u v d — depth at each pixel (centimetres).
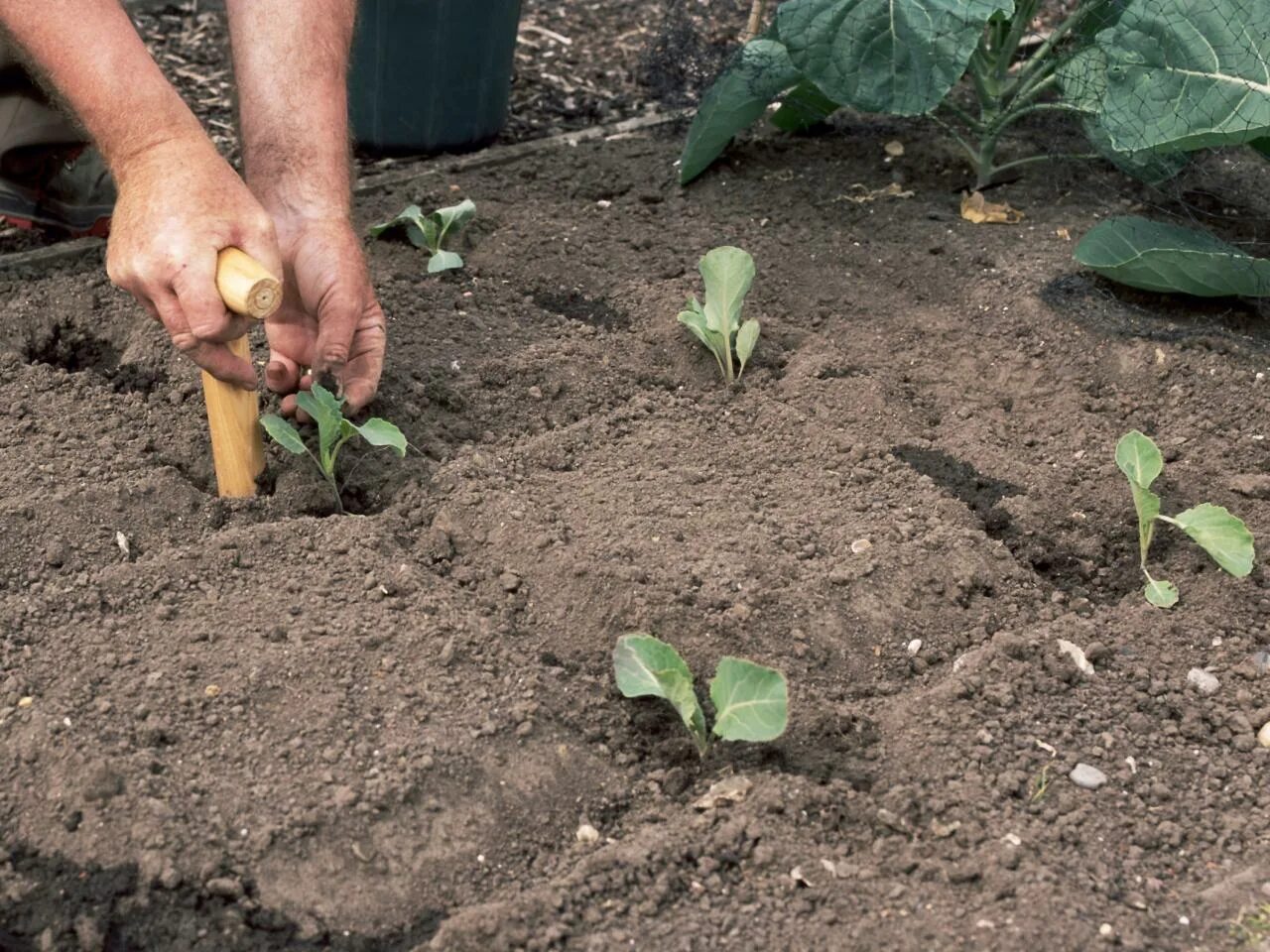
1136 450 139
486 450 149
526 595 136
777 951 115
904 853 120
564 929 116
